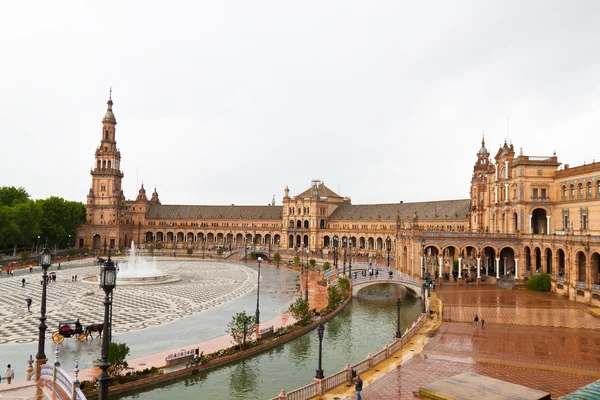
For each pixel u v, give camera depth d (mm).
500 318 61000
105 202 187750
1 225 127625
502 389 30797
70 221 175500
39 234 144500
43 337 32000
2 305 68750
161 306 71875
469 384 31672
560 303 70500
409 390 34969
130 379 38125
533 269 89812
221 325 59406
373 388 35562
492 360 43375
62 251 168250
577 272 74062
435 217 150875
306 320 59562
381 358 43188
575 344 49031
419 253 96312
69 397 25109
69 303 71750
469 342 49938
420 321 57031
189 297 80938
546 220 96562
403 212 166875
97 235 185500
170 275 110312
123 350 38062
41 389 27375
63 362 42969
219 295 83500
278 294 85812
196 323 60312
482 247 94438
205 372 43031
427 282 78188
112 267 21188
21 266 120750
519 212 95062
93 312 65500
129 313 65812
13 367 41156
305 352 50312
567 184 91125
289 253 165375
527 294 79375
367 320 67188
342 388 35656
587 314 62844
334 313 69938
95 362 43125
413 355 45031
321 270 119062
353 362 46938
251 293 86250
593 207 82938
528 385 36469
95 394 35156
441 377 38281
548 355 45000
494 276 97000
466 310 65812
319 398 33531
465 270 106938
